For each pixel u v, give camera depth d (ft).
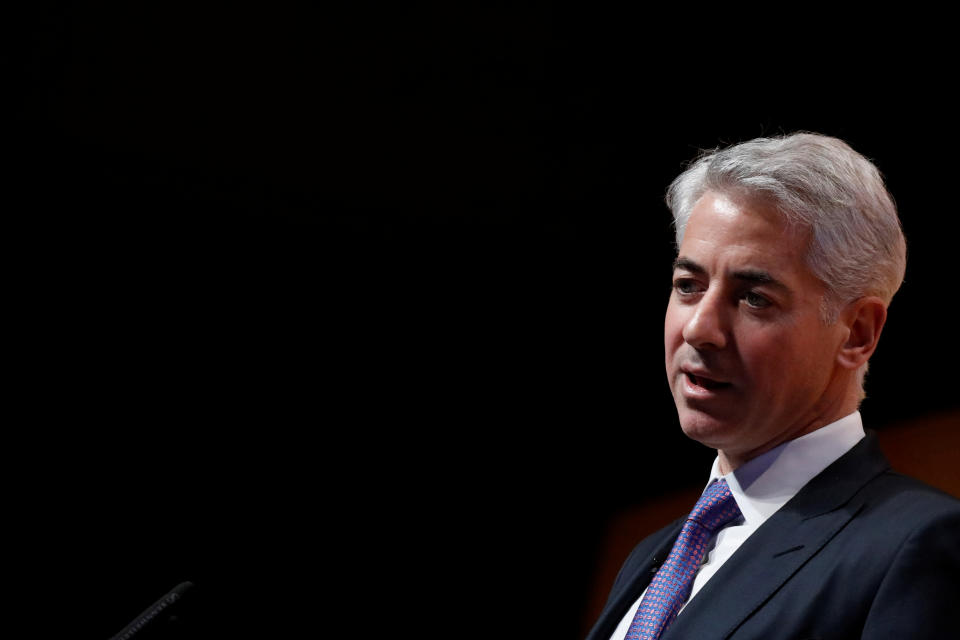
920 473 40.70
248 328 54.65
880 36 40.81
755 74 44.55
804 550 13.08
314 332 55.06
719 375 14.10
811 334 14.02
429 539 56.18
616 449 55.57
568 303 54.08
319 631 54.95
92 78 49.37
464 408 56.24
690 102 46.70
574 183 50.42
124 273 52.90
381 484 56.08
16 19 47.85
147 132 50.42
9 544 53.11
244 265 53.57
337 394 55.72
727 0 43.47
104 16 48.49
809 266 13.99
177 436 54.80
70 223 51.75
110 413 54.13
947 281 40.70
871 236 14.26
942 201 40.65
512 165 50.67
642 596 14.99
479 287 54.29
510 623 55.47
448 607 55.72
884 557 12.37
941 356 40.96
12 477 53.31
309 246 53.52
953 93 39.75
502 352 55.62
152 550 54.39
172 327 54.03
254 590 54.90
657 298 52.95
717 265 14.24
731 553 14.10
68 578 53.52
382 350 55.52
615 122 48.75
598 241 52.01
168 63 49.42
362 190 51.98
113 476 54.29
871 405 43.04
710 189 14.83
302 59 49.55
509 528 56.24
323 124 50.60
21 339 52.75
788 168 14.23
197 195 52.01
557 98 49.06
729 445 14.65
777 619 12.48
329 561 55.57
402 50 49.29
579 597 55.26
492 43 48.62
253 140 50.85
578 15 46.93
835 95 42.70
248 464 55.31
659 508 54.34
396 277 54.24
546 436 56.08
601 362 55.11
